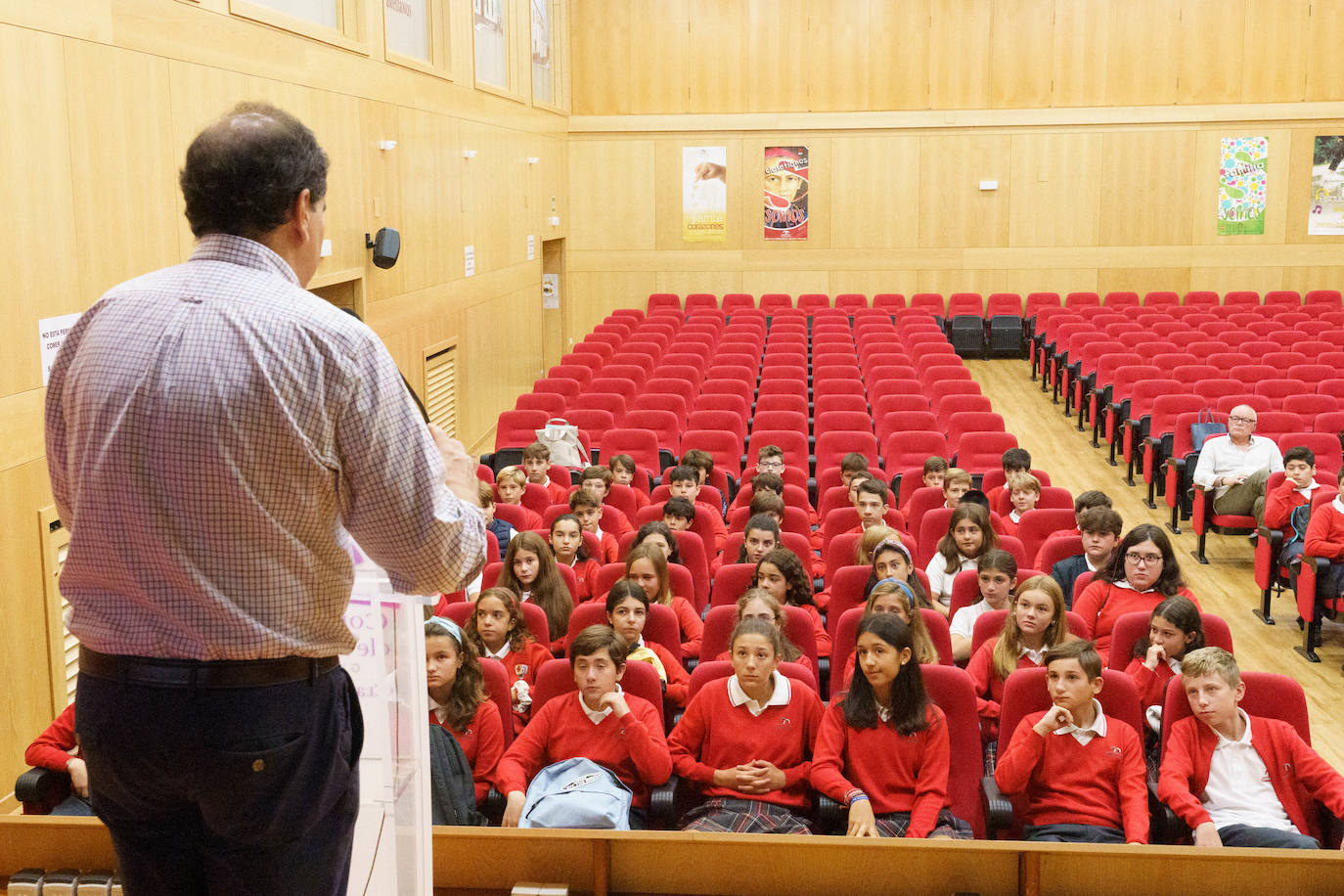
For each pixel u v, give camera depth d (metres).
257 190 1.41
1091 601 5.27
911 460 8.74
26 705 4.63
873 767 3.86
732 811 3.84
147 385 1.31
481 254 11.64
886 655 3.75
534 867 3.12
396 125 9.01
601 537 6.63
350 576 1.48
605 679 3.95
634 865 3.12
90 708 1.36
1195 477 8.36
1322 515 6.54
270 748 1.36
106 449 1.32
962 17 16.28
